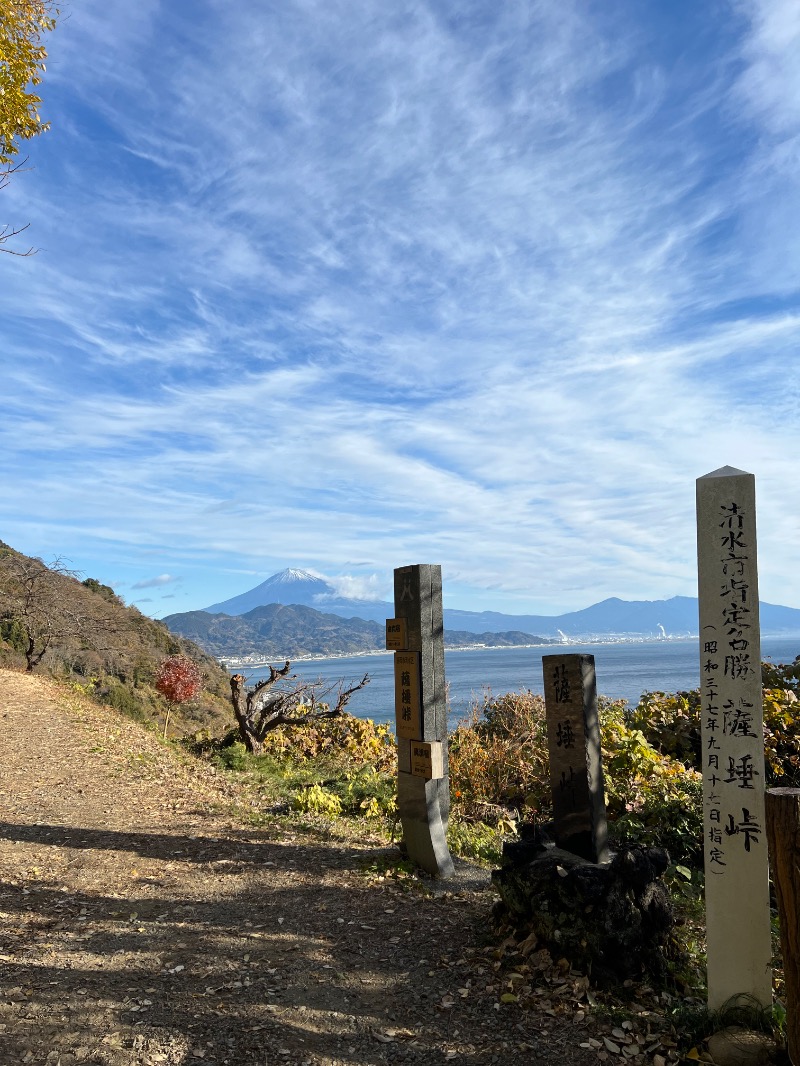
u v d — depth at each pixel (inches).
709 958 150.7
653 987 168.4
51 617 863.7
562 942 172.4
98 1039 145.8
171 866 257.1
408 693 264.5
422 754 256.4
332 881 243.8
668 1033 150.9
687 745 393.4
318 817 331.6
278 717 544.4
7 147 337.7
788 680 468.8
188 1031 150.6
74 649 993.5
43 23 349.4
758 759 148.2
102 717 607.5
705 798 152.8
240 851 275.7
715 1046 140.5
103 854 267.7
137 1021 153.2
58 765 408.8
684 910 225.5
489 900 226.7
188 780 407.2
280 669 560.7
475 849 287.6
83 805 334.6
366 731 545.6
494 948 186.1
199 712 1064.2
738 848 148.6
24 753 430.9
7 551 951.6
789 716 376.5
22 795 345.4
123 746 483.2
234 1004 161.9
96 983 168.7
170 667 653.9
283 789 408.8
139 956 184.5
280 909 219.3
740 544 151.8
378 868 255.4
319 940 197.0
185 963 181.5
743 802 148.6
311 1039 150.3
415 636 261.4
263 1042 148.1
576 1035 151.3
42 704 602.9
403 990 170.9
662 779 320.8
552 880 176.1
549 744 193.9
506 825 341.4
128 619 1290.6
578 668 187.0
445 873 250.5
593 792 183.9
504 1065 142.6
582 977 167.3
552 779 192.9
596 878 170.6
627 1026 153.3
